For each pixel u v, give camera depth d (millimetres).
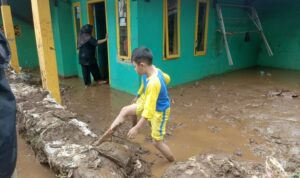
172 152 3697
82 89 7133
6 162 1522
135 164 3055
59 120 3688
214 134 4246
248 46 9344
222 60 8438
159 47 6469
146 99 3029
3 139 1478
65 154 2881
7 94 1511
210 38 7812
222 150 3723
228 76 8188
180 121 4777
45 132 3395
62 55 8430
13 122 1536
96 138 3295
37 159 3436
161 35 6449
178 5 6609
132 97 6266
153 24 6203
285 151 3650
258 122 4668
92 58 7266
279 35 9188
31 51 10328
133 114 3387
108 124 4703
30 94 4801
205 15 7453
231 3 8125
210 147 3820
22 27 9977
